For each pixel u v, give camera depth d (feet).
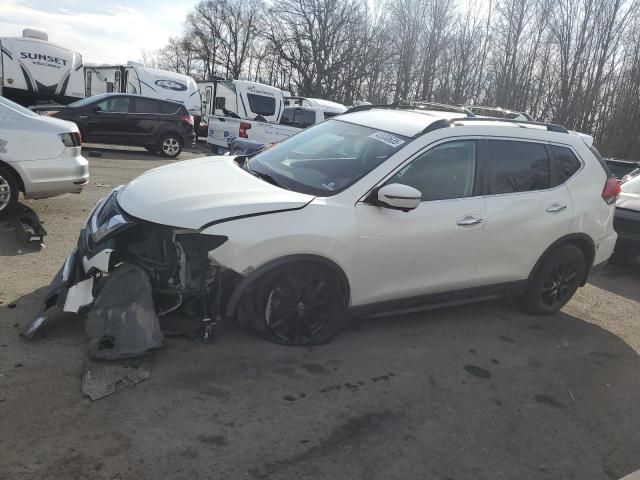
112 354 10.87
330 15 152.46
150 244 12.16
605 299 20.24
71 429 9.09
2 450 8.45
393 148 13.62
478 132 14.66
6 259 16.40
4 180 19.86
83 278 12.05
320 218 12.14
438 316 16.11
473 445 10.14
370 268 12.99
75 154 21.29
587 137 17.38
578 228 16.39
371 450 9.60
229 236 11.36
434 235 13.57
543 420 11.30
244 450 9.14
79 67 58.85
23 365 10.73
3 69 54.54
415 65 120.78
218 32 226.58
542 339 15.40
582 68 93.97
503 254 15.05
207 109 69.15
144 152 53.26
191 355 11.78
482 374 12.89
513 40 98.22
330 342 13.41
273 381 11.28
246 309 12.24
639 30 94.22
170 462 8.63
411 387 11.85
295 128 48.57
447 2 112.57
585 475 9.73
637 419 11.82
